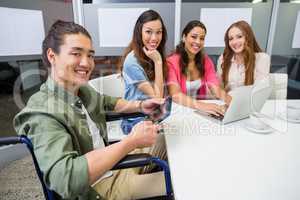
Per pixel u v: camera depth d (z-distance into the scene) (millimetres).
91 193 835
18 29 1767
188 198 611
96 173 661
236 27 1985
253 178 699
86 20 1950
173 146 909
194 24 1894
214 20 2010
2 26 1705
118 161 745
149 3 1930
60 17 1907
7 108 1840
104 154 694
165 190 878
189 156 829
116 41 1984
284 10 2016
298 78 2262
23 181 1705
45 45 801
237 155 834
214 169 745
